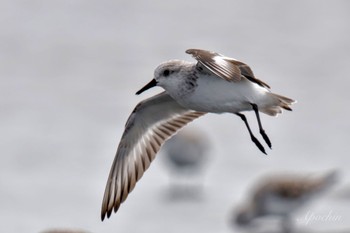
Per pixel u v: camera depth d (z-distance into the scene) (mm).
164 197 16531
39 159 19031
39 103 25609
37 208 15398
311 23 46344
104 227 14375
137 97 26531
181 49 38438
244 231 14625
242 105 7387
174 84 7473
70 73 31734
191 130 18938
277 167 18750
